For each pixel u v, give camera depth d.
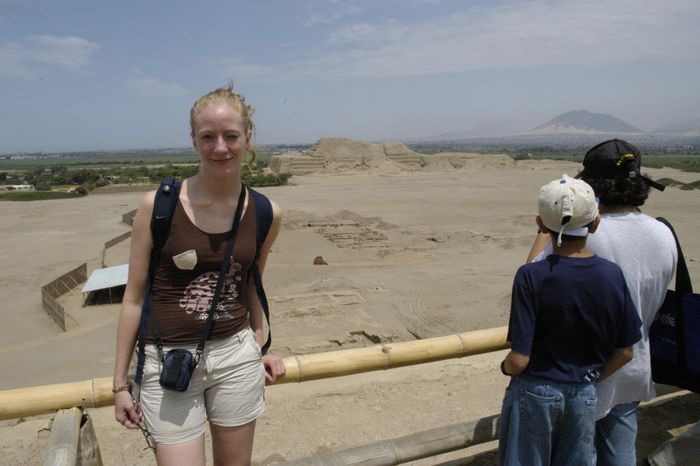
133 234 2.94
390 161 108.12
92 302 25.31
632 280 3.48
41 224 49.25
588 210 3.08
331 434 5.52
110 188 81.06
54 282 26.17
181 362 2.86
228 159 2.86
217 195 2.92
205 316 2.95
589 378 3.20
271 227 3.22
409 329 18.45
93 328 21.47
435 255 32.41
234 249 2.96
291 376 4.34
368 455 4.14
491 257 31.38
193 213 2.88
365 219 45.25
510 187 74.69
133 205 61.28
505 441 3.48
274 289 24.47
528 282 3.14
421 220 47.53
